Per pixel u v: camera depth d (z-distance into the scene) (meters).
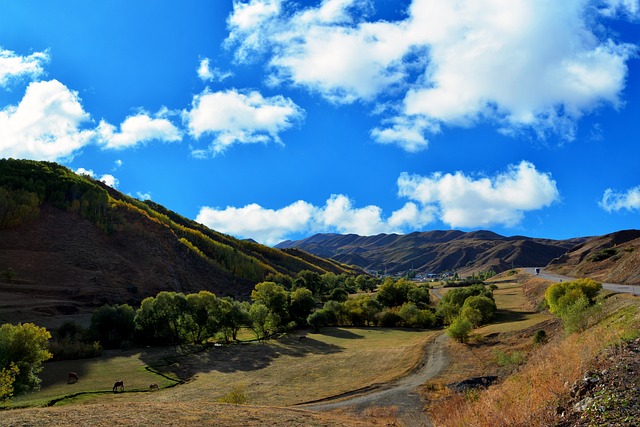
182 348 76.38
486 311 74.19
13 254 124.44
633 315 26.03
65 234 145.00
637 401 13.11
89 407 20.92
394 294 120.50
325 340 80.62
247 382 50.34
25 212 143.38
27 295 102.31
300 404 38.69
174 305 82.12
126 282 128.62
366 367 53.88
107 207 172.38
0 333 42.78
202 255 177.25
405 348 62.75
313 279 152.25
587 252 160.00
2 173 170.38
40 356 44.09
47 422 17.42
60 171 196.25
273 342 80.88
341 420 22.72
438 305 107.38
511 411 17.16
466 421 20.05
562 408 15.27
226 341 84.56
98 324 77.44
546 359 28.33
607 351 18.61
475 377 40.66
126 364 61.53
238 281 172.25
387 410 34.03
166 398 42.84
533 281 113.62
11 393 36.84
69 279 119.44
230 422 18.97
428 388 40.38
